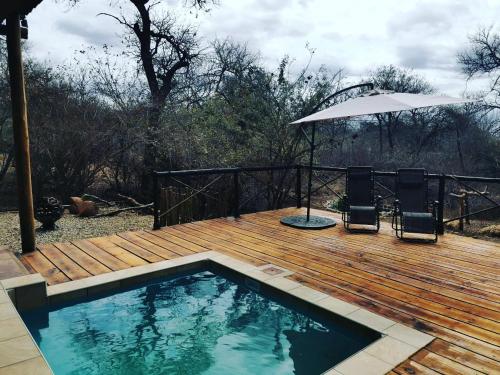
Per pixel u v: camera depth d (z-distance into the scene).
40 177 10.36
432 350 2.62
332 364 2.77
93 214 8.84
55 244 5.19
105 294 3.89
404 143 20.67
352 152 16.39
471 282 3.83
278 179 10.58
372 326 2.95
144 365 2.78
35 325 3.32
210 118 11.26
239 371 2.71
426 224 5.14
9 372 1.98
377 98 5.36
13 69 4.45
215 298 3.88
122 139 11.04
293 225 6.19
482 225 9.05
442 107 19.22
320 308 3.30
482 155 16.84
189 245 5.21
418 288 3.69
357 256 4.68
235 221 6.70
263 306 3.70
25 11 4.36
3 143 10.47
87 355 2.90
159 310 3.62
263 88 10.45
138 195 11.47
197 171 6.42
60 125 10.27
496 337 2.79
